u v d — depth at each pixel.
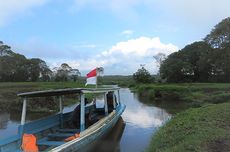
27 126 12.20
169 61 78.12
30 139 10.91
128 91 69.56
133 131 18.09
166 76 77.81
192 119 13.92
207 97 37.16
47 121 13.77
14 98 33.81
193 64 76.06
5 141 10.54
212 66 68.94
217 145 9.31
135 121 21.98
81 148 10.98
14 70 82.44
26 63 86.75
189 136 10.50
